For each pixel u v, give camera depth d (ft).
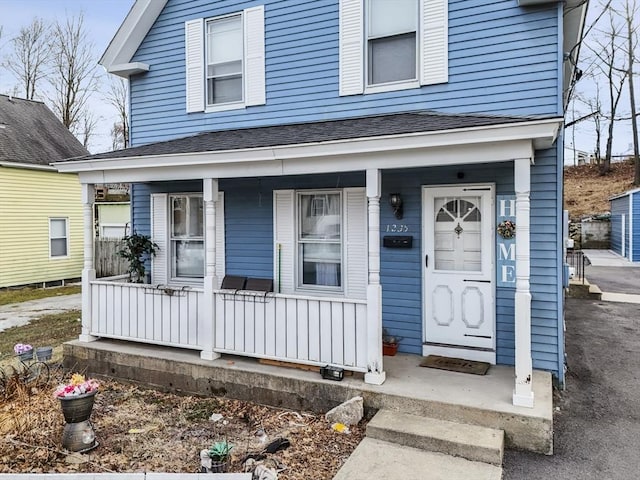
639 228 63.93
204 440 15.08
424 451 13.65
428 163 15.75
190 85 25.91
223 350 19.43
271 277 23.53
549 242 18.04
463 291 19.53
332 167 17.24
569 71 25.05
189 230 26.05
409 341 20.49
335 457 13.75
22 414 16.65
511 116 17.60
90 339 22.58
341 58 21.97
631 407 16.81
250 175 18.79
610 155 114.83
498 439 13.43
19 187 49.57
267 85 23.89
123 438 15.26
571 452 13.79
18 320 34.47
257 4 23.94
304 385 17.07
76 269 56.03
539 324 18.30
